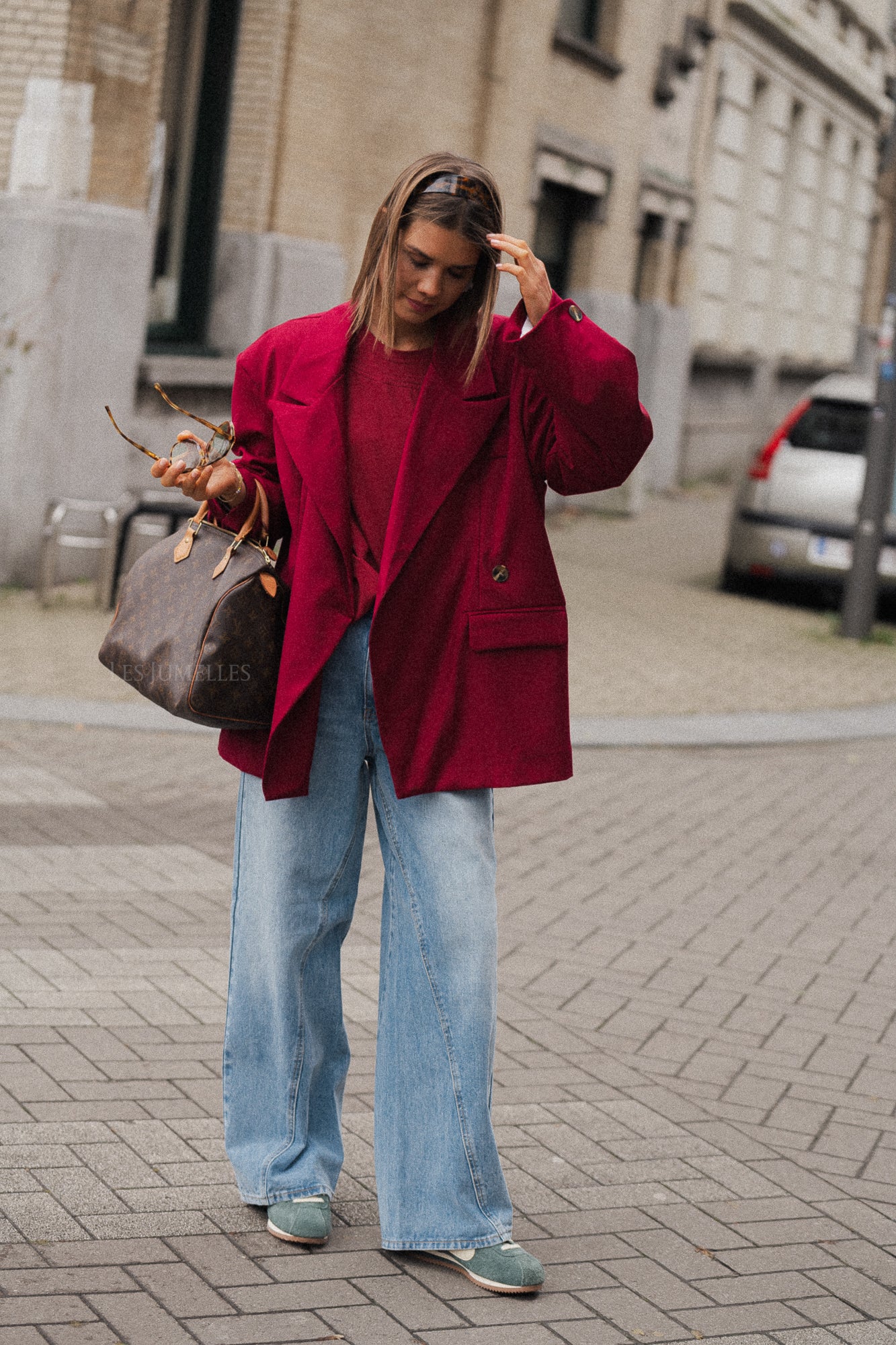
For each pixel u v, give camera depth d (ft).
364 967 14.66
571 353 8.29
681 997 14.83
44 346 31.12
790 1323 9.14
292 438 8.83
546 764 9.00
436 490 8.77
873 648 36.11
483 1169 9.22
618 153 54.44
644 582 42.22
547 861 19.02
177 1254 9.20
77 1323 8.30
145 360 33.63
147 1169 10.24
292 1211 9.48
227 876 16.99
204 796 20.16
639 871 18.97
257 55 36.52
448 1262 9.32
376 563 8.95
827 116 81.15
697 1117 12.14
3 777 19.89
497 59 45.32
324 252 39.47
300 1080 9.65
